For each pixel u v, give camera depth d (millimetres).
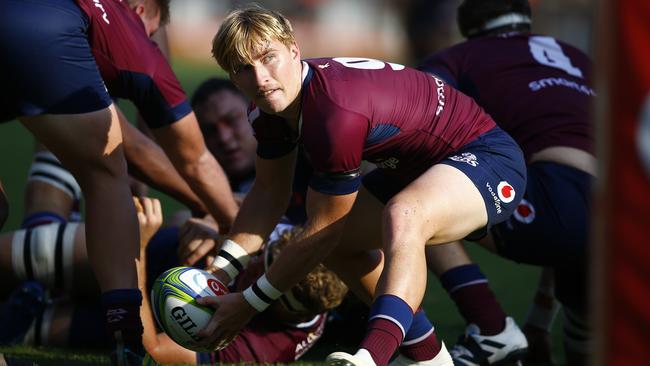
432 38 65125
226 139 18078
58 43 11656
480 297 14148
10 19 11469
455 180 11125
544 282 15820
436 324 17438
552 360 16062
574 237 14266
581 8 79438
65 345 14977
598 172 6402
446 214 10844
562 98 15414
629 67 6195
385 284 10203
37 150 18109
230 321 11516
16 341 14812
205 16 94438
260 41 10562
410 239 10414
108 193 12211
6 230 23969
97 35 12695
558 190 14391
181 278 11570
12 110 11844
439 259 14414
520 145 15117
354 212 12516
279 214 12531
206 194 14773
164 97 13688
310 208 11195
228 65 10797
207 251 14656
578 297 14828
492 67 15844
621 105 6234
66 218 17875
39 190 17719
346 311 15250
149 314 13344
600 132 6344
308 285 13180
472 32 16859
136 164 15680
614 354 6363
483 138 12000
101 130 12055
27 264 14688
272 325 13906
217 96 18219
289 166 12211
